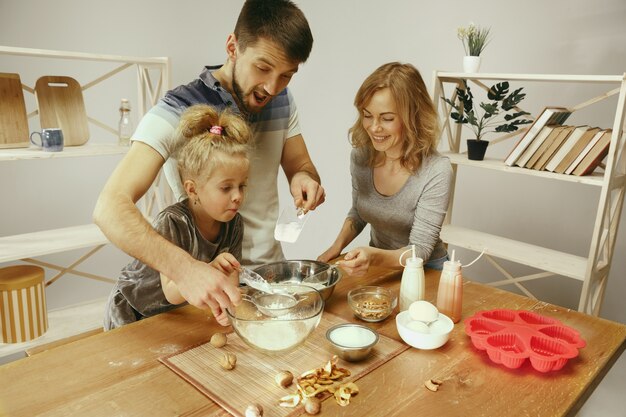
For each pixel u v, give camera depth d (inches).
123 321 55.4
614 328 50.8
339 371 40.3
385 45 117.9
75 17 120.3
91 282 129.6
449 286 50.1
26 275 93.0
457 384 39.7
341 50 125.6
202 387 38.1
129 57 100.9
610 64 90.3
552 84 97.0
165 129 53.1
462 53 106.4
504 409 36.7
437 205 68.3
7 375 39.2
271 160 68.4
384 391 38.4
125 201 47.0
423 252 65.3
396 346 45.6
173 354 42.9
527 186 103.1
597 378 42.9
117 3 124.5
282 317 44.5
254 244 69.2
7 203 119.9
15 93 95.0
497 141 95.5
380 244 79.9
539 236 103.4
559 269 84.7
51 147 92.4
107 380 38.9
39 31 117.3
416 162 69.2
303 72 134.3
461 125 104.1
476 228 112.0
